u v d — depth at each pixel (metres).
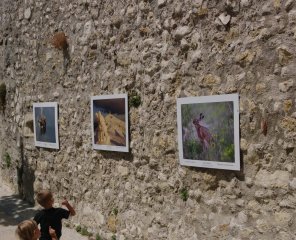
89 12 4.03
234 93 2.83
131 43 3.60
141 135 3.56
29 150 5.20
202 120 3.03
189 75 3.14
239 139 2.80
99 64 3.96
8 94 5.66
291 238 2.55
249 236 2.78
